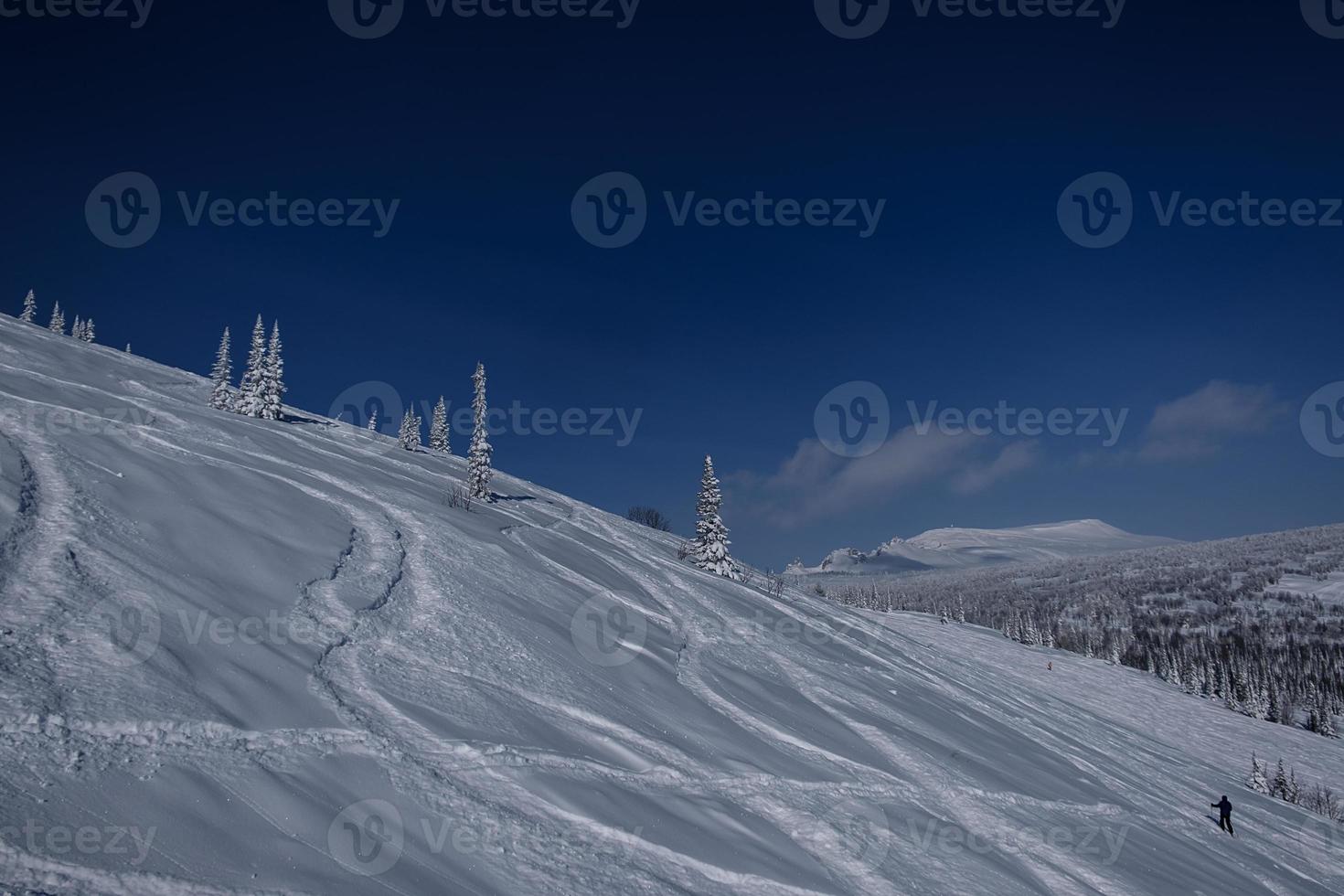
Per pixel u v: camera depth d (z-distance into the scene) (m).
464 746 8.00
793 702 15.54
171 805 5.22
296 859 5.12
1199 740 57.47
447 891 5.39
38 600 7.52
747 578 39.34
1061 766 20.17
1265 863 18.14
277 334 43.91
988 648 79.56
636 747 9.95
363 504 18.59
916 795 12.23
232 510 13.09
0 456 11.21
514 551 20.33
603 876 6.50
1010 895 9.33
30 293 63.34
